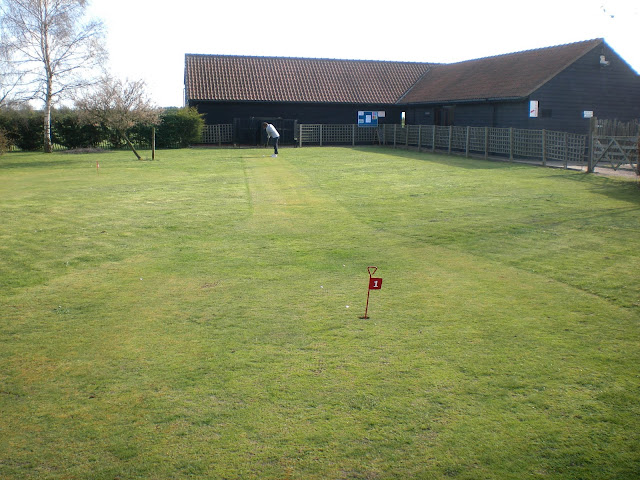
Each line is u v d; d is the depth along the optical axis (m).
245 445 4.16
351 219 12.13
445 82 33.72
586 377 5.06
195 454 4.07
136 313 6.85
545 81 24.73
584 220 11.34
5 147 31.89
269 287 7.75
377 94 36.53
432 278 8.00
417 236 10.50
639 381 4.97
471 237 10.30
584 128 25.83
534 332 6.05
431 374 5.15
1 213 13.15
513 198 14.05
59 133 35.09
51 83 32.97
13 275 8.46
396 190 15.77
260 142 35.09
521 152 22.38
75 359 5.61
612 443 4.11
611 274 7.91
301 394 4.84
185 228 11.49
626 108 26.38
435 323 6.35
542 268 8.32
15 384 5.13
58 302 7.29
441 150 28.50
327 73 37.88
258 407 4.65
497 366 5.29
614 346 5.68
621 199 13.51
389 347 5.74
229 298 7.33
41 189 17.00
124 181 18.55
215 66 36.56
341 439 4.20
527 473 3.81
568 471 3.82
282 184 17.28
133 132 34.31
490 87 28.00
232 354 5.65
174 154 29.31
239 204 14.04
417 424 4.38
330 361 5.45
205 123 35.12
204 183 17.72
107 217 12.62
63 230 11.40
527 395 4.77
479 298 7.13
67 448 4.16
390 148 31.70
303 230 11.19
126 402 4.78
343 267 8.64
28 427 4.43
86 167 23.64
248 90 35.06
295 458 4.00
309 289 7.63
